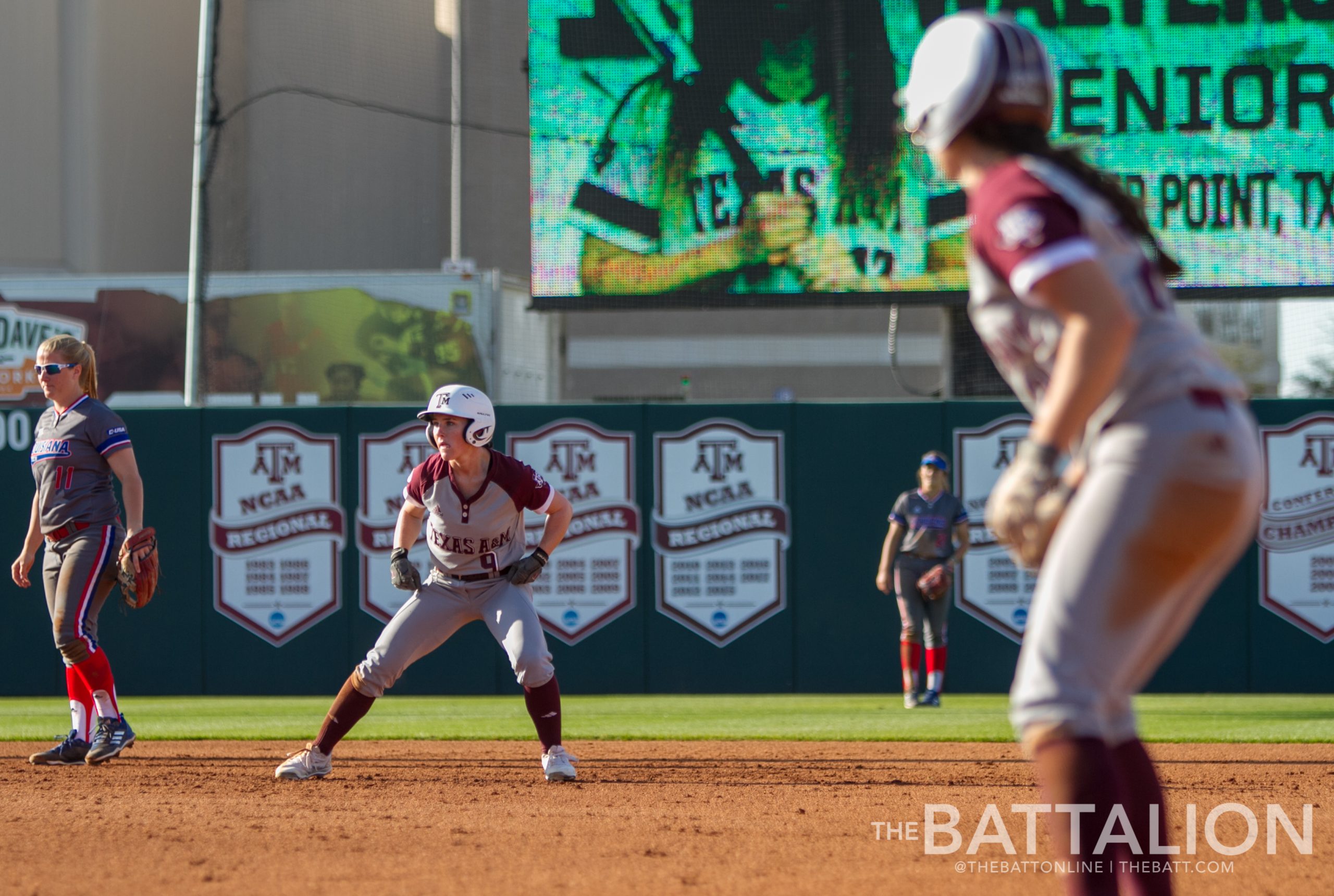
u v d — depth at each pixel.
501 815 16.78
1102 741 7.88
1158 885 9.24
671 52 40.59
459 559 19.42
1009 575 36.22
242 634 37.22
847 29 40.41
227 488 37.38
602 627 36.91
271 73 77.75
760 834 15.46
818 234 40.28
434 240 78.12
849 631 36.47
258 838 15.10
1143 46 39.94
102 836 15.19
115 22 78.12
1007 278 7.72
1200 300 39.75
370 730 28.69
